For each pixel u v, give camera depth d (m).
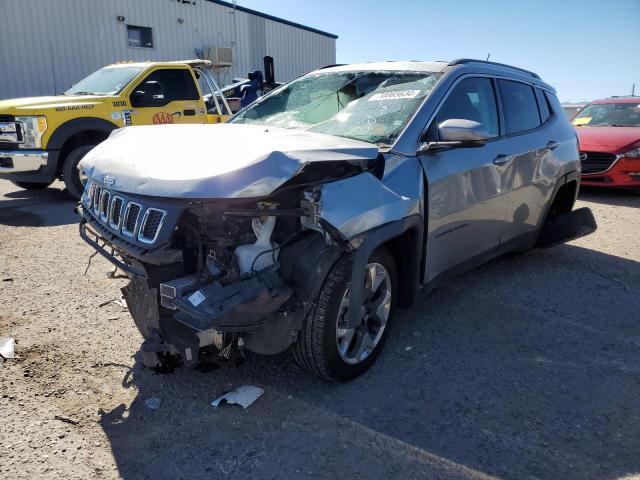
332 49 28.25
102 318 3.86
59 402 2.83
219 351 2.94
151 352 2.80
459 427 2.70
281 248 2.76
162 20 19.59
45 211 7.46
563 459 2.48
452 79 3.83
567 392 3.05
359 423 2.71
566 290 4.71
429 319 4.02
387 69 4.13
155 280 2.64
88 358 3.29
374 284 3.14
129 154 2.95
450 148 3.59
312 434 2.62
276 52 24.59
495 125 4.25
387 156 3.18
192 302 2.44
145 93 8.62
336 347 2.91
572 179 5.37
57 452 2.45
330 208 2.66
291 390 3.00
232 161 2.55
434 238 3.49
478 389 3.06
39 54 16.50
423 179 3.31
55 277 4.70
